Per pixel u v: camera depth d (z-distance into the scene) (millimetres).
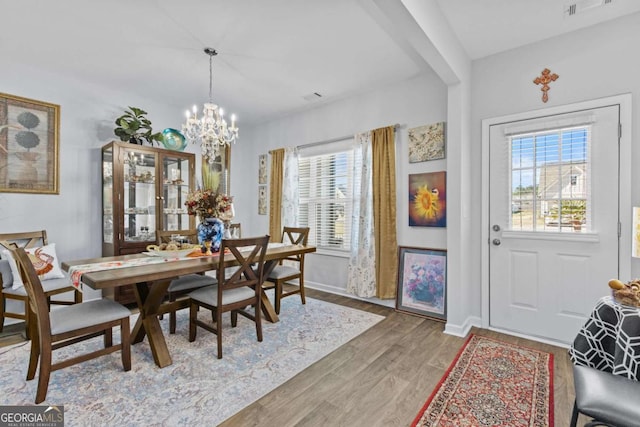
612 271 2359
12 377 2031
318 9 2215
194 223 4207
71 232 3445
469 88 2975
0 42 2658
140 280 1989
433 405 1786
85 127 3537
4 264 2791
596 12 2270
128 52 2836
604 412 1106
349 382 2021
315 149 4355
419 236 3395
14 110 3072
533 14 2291
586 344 1630
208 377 2057
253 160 5242
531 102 2680
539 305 2670
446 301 3137
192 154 4188
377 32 2506
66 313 1976
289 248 3217
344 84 3557
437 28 2197
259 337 2613
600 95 2393
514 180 2783
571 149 2520
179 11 2236
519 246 2762
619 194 2328
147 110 4051
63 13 2254
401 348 2512
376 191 3600
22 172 3125
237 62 3020
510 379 2047
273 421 1658
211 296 2426
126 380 2006
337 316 3242
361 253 3688
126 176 3572
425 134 3299
